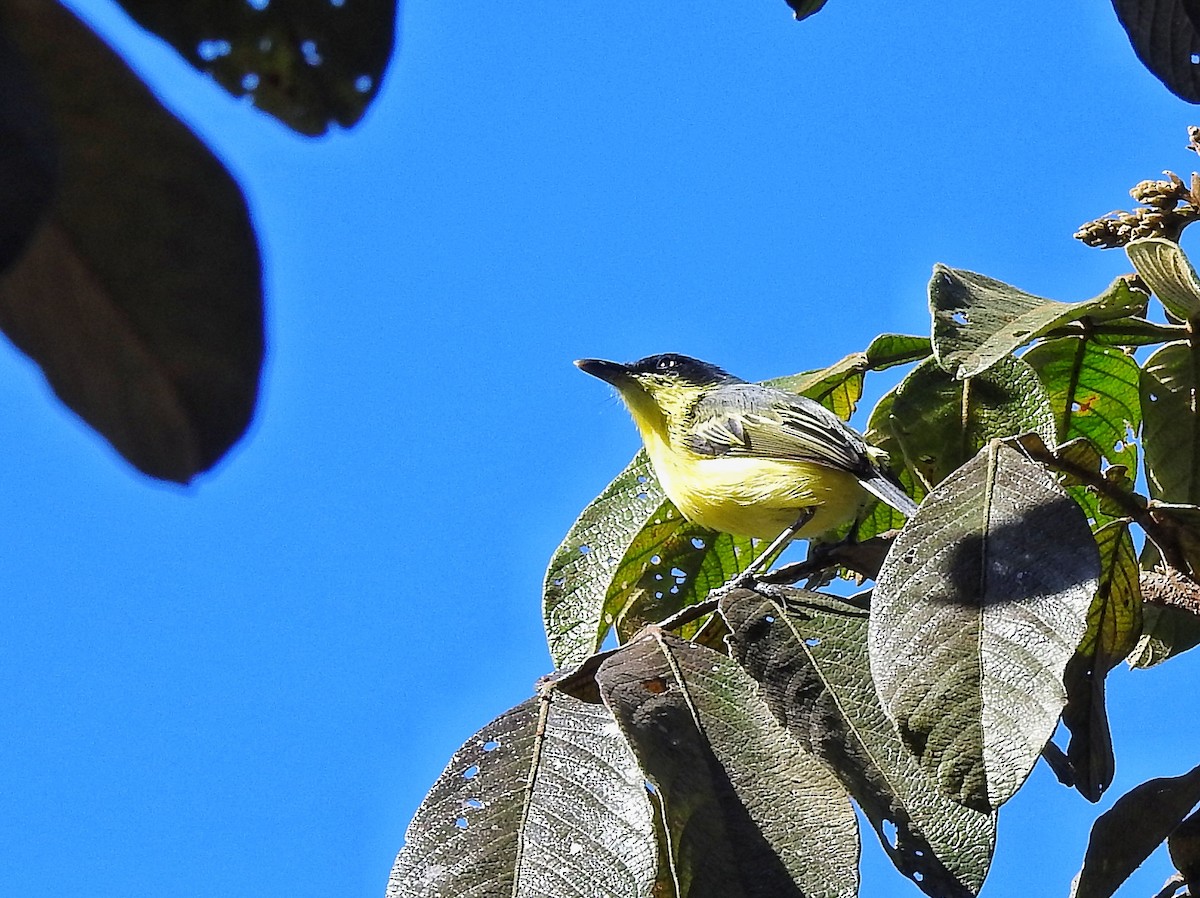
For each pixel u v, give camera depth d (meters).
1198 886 4.75
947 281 5.44
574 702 4.27
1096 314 5.80
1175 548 5.25
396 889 3.92
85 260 1.28
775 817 4.00
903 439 6.00
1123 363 6.01
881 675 4.12
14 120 1.10
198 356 1.29
